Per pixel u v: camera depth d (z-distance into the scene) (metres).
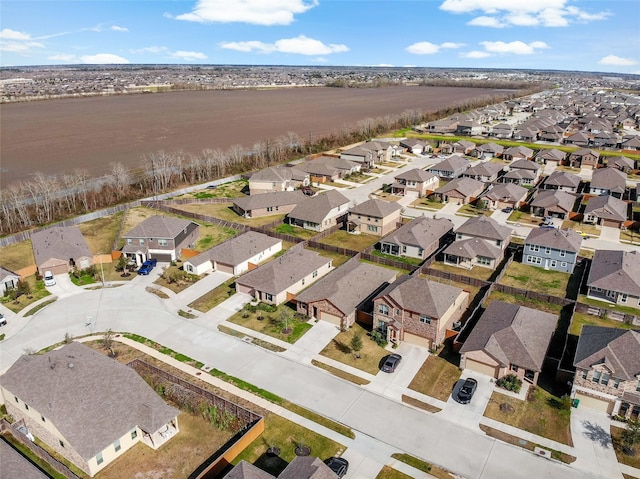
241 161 134.25
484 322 53.38
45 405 39.03
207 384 47.88
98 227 90.25
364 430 42.09
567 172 126.62
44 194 95.31
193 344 54.72
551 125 186.38
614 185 108.62
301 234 88.12
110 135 181.00
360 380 48.66
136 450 39.81
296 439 40.97
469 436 41.41
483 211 101.12
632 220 94.81
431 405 45.12
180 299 64.81
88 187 109.31
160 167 122.56
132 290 67.44
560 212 95.44
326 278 65.44
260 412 44.06
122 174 109.50
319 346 54.28
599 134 168.38
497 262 75.31
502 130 182.62
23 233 83.88
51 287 68.38
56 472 37.94
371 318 58.25
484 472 37.75
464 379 48.72
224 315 60.81
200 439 41.03
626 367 42.69
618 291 62.28
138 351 53.44
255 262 74.81
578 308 61.16
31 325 58.88
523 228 91.19
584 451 39.72
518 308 54.84
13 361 51.91
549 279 70.75
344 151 143.00
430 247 78.38
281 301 63.41
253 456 39.09
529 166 125.81
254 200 98.00
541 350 48.34
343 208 95.06
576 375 44.50
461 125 190.12
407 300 53.88
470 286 68.25
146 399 41.59
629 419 43.06
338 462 37.56
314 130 191.62
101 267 74.38
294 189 114.75
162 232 75.94
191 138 175.12
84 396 39.97
